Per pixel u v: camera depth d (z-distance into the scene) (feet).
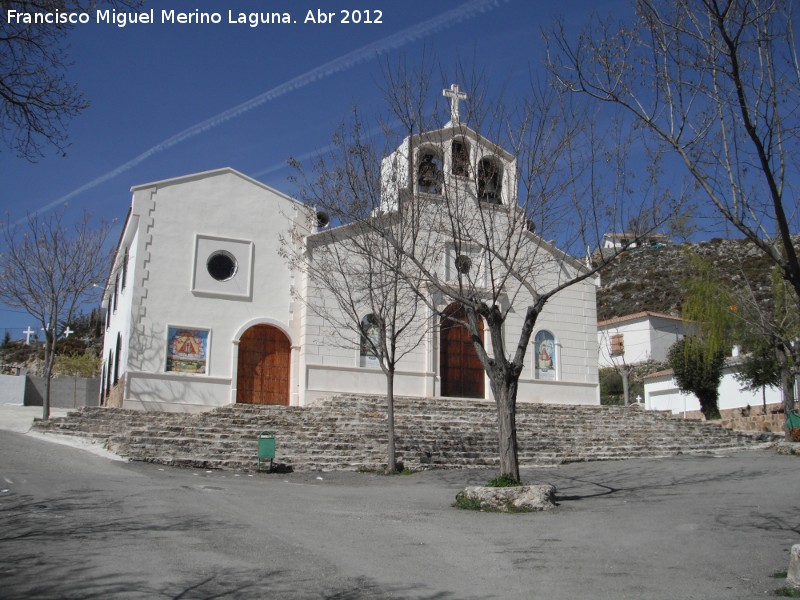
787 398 82.84
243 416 73.36
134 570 25.71
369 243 65.98
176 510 37.83
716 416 114.73
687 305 98.12
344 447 67.41
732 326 94.68
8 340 186.50
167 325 83.20
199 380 83.15
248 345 87.25
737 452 78.89
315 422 73.56
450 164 59.36
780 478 56.75
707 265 95.25
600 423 86.12
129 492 42.70
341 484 56.18
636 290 209.67
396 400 84.12
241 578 25.39
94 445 62.23
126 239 88.84
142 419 72.69
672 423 89.20
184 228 86.17
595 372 100.32
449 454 69.15
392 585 25.53
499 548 32.73
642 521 40.01
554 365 98.37
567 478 60.85
